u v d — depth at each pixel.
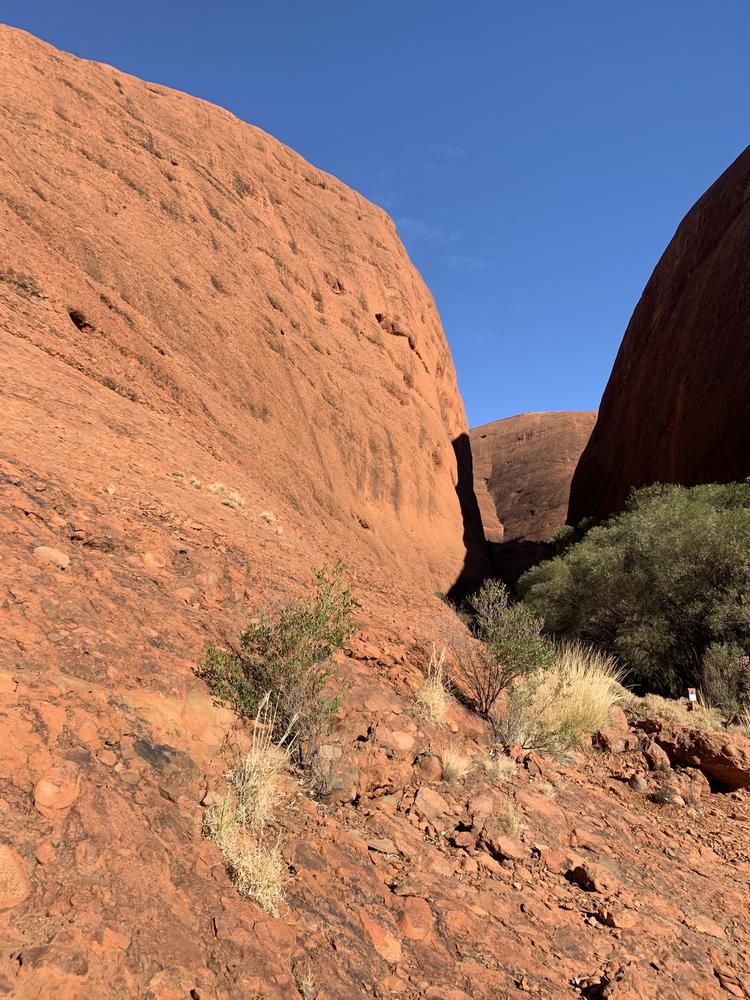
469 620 8.27
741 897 3.85
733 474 25.83
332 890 2.43
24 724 2.18
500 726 5.23
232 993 1.74
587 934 2.85
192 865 2.10
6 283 12.83
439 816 3.46
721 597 12.88
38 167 17.98
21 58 22.61
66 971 1.50
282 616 3.76
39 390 8.64
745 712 9.05
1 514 3.82
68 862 1.82
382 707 4.14
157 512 5.64
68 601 3.23
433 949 2.38
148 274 19.16
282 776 3.02
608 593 15.12
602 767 5.78
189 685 3.08
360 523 26.97
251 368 22.31
